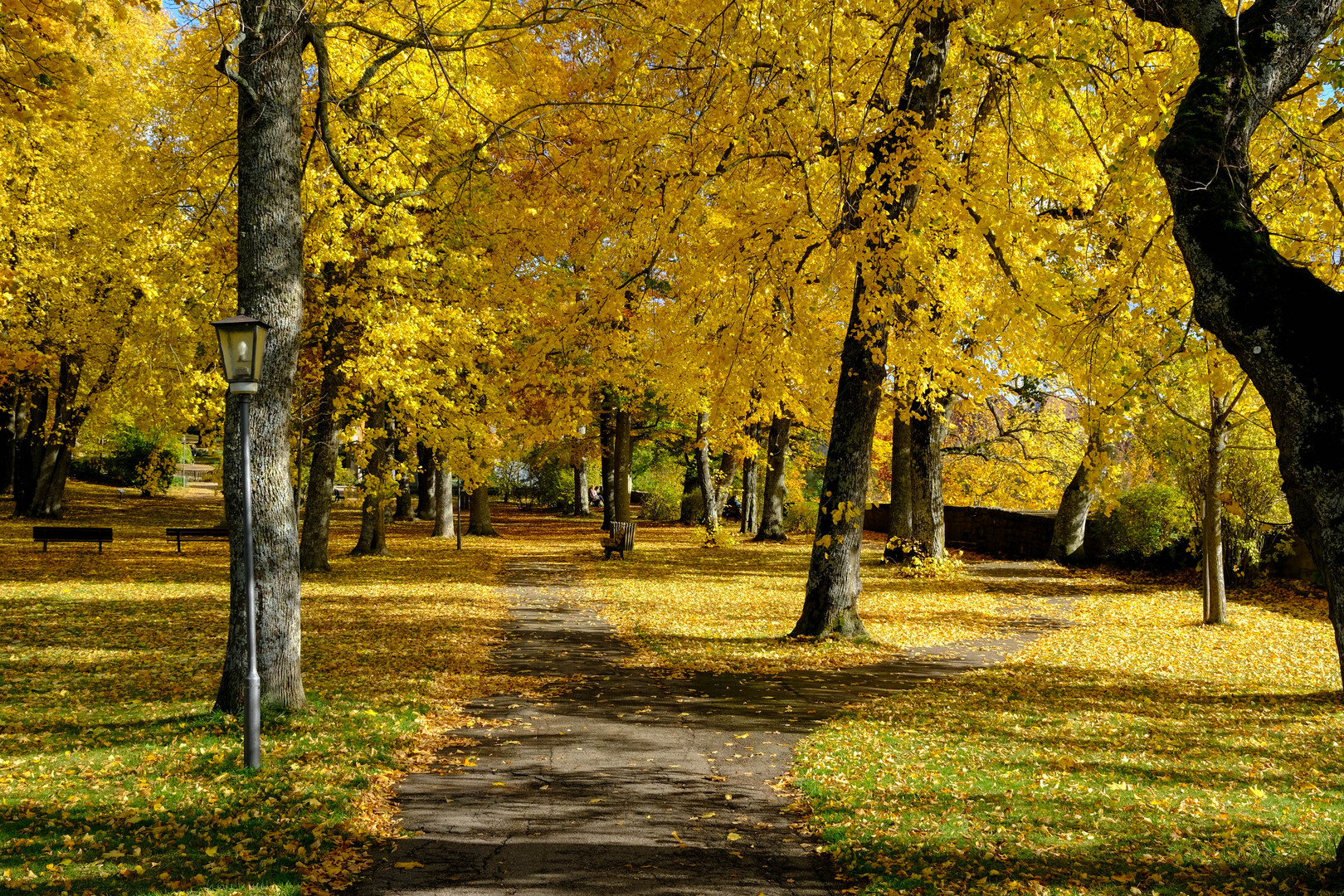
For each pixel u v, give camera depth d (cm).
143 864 442
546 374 2050
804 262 1090
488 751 704
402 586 1734
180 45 1456
